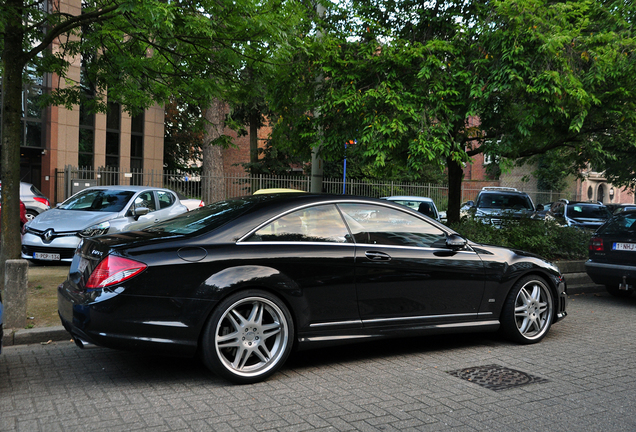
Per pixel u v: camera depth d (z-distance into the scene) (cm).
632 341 602
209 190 1944
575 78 845
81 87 1024
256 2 775
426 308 518
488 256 561
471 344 578
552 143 1121
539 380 452
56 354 509
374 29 924
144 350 405
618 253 856
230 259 430
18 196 736
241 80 965
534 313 584
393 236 512
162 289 407
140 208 1004
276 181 2083
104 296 398
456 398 405
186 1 773
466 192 2791
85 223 1005
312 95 987
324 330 467
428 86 891
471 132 1030
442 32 1005
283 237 460
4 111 731
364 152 898
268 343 453
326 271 465
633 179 2011
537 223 1128
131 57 916
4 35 736
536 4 827
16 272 560
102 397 393
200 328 416
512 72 819
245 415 363
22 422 343
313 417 362
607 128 1059
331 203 493
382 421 358
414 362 504
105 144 2716
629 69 881
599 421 364
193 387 420
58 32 770
